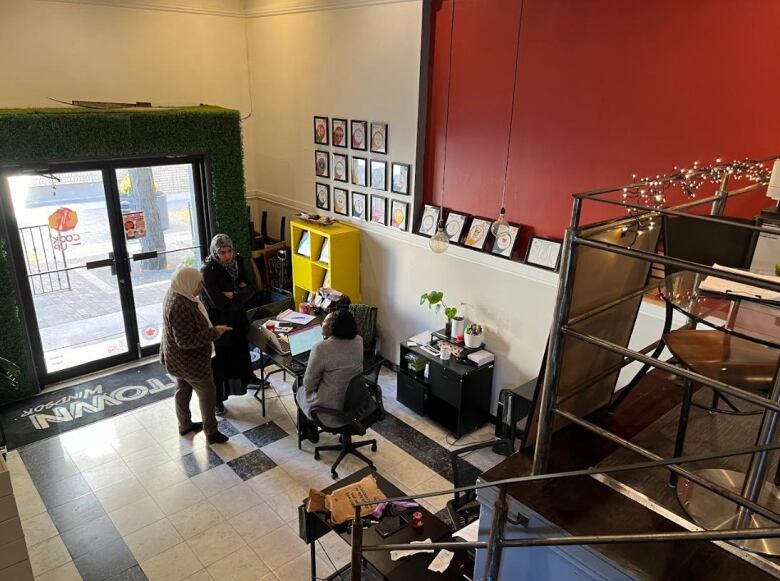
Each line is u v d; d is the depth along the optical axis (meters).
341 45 5.27
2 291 4.75
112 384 5.39
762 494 1.71
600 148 3.74
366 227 5.60
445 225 4.84
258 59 6.37
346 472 4.25
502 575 1.78
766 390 1.68
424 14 4.47
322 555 3.49
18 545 2.51
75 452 4.40
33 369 5.09
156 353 6.00
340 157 5.65
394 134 5.02
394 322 5.62
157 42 5.81
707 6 3.09
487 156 4.45
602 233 1.55
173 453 4.41
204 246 6.05
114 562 3.41
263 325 4.83
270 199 6.86
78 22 5.29
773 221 2.18
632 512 1.61
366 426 4.18
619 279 1.74
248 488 4.06
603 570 1.48
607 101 3.64
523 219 4.34
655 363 1.32
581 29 3.66
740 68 3.04
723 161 3.20
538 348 4.37
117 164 5.25
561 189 4.03
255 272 6.27
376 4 4.82
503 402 4.36
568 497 1.66
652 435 2.02
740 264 2.24
